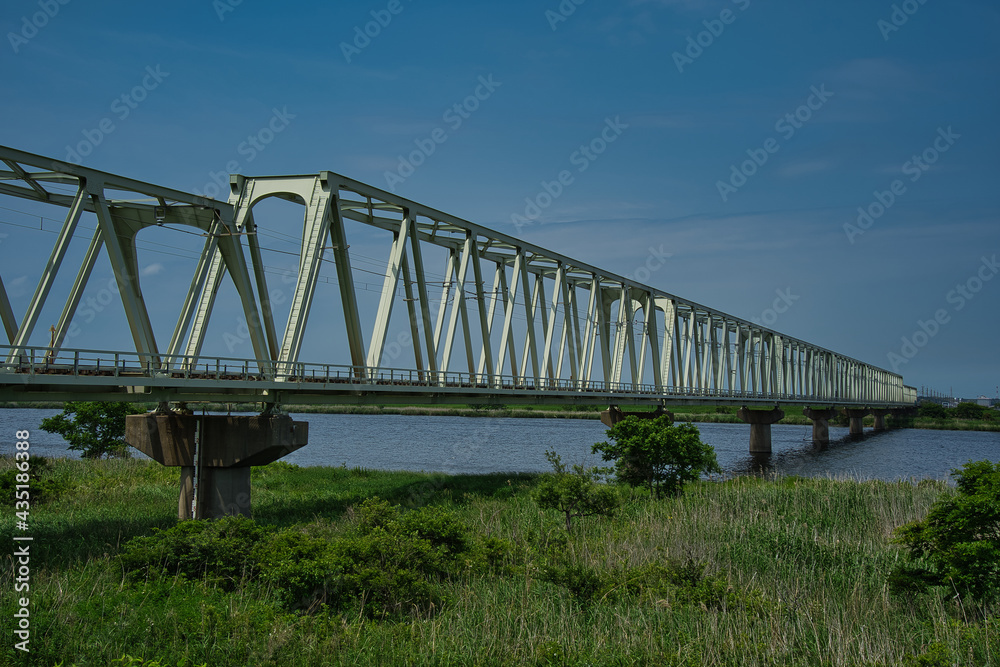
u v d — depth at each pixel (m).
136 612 13.37
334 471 39.00
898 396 179.75
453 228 40.84
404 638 12.68
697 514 23.31
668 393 63.34
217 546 16.00
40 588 14.39
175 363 25.14
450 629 13.05
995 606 13.84
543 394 44.12
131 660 10.96
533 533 20.06
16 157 20.69
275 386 24.92
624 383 57.34
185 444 25.09
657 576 15.95
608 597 15.06
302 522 24.30
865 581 16.39
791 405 88.19
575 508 24.12
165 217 27.78
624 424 31.69
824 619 13.68
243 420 24.69
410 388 31.44
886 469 56.47
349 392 29.31
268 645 11.91
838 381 131.62
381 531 17.31
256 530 16.97
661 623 13.48
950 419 140.62
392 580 14.55
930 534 14.66
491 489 33.16
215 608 13.23
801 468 57.12
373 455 56.53
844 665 11.71
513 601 14.34
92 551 18.16
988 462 15.07
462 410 120.31
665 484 30.47
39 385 20.06
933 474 52.47
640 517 23.84
